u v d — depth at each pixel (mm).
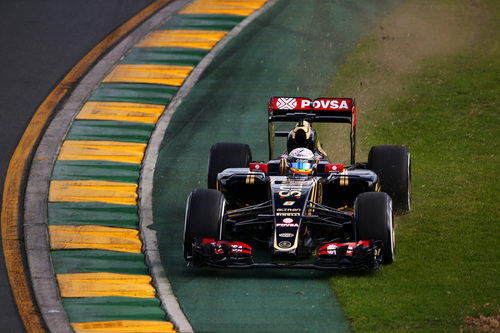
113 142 57344
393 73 71438
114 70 71938
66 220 44125
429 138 57344
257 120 62125
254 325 30703
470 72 70812
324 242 36625
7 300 34188
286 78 70625
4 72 71562
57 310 32875
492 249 37594
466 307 31094
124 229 42844
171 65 73125
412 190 47031
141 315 32000
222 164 42219
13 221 44125
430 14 87188
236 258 33656
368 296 32562
